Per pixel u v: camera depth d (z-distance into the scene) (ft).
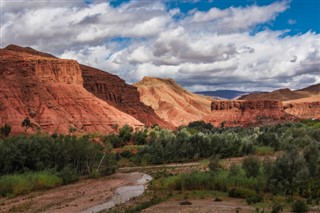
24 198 183.11
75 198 179.52
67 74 618.85
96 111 582.35
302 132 378.94
